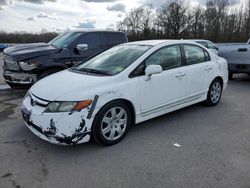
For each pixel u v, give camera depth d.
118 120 4.06
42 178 3.15
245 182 3.07
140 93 4.26
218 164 3.46
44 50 6.84
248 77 10.62
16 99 6.59
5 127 4.67
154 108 4.56
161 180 3.11
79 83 3.87
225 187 2.98
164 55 4.75
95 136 3.81
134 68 4.25
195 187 2.98
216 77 5.89
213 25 56.03
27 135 4.34
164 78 4.62
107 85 3.89
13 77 6.70
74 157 3.64
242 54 8.81
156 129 4.65
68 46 7.31
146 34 65.56
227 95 7.23
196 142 4.13
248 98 6.88
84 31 7.86
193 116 5.35
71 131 3.54
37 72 6.64
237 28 53.62
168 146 3.99
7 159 3.57
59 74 4.59
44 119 3.56
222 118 5.25
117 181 3.09
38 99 3.77
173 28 60.34
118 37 8.46
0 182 3.06
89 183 3.06
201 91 5.55
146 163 3.49
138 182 3.07
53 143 3.66
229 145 4.03
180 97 5.04
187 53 5.23
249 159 3.59
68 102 3.56
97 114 3.73
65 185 3.02
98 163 3.49
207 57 5.75
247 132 4.54
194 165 3.43
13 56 6.57
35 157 3.64
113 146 3.98
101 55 5.09
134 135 4.39
